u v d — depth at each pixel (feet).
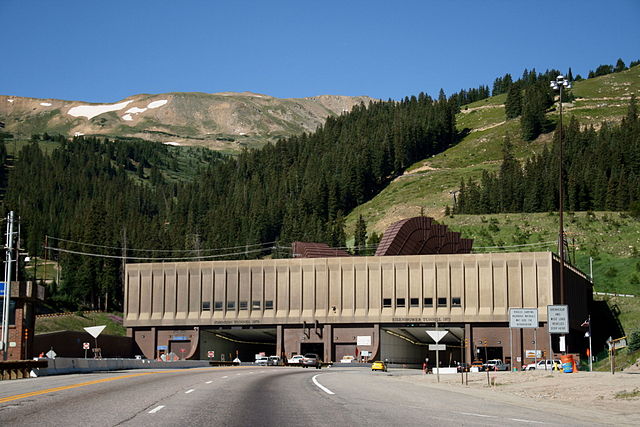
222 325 356.18
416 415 68.18
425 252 372.38
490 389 127.54
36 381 113.91
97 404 71.41
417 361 402.52
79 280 489.26
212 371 176.24
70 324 399.65
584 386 117.19
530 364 281.95
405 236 360.07
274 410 68.95
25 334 171.42
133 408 67.92
